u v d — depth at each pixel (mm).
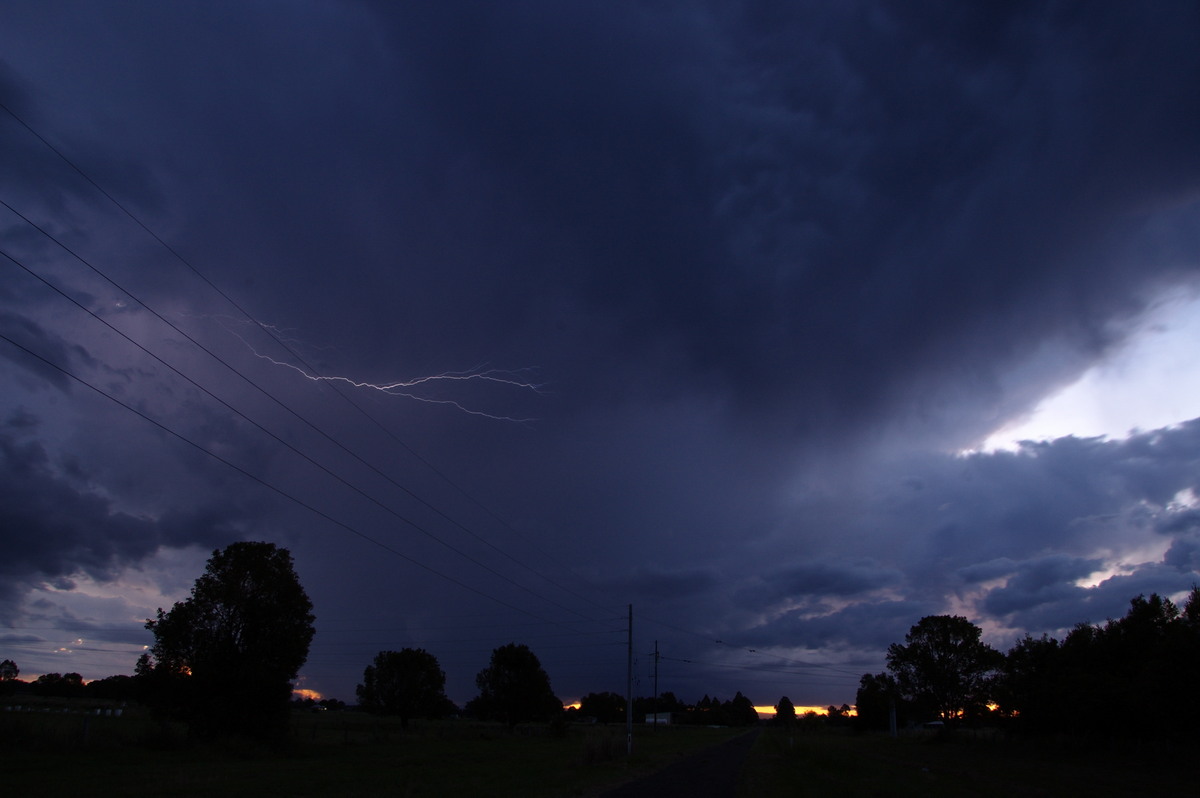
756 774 38750
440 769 37188
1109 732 53125
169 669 47344
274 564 49906
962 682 94375
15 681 116750
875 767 45250
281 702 48406
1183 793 30266
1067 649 60969
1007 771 42125
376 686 85062
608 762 44031
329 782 29000
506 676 98000
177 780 27547
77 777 27469
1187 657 43562
